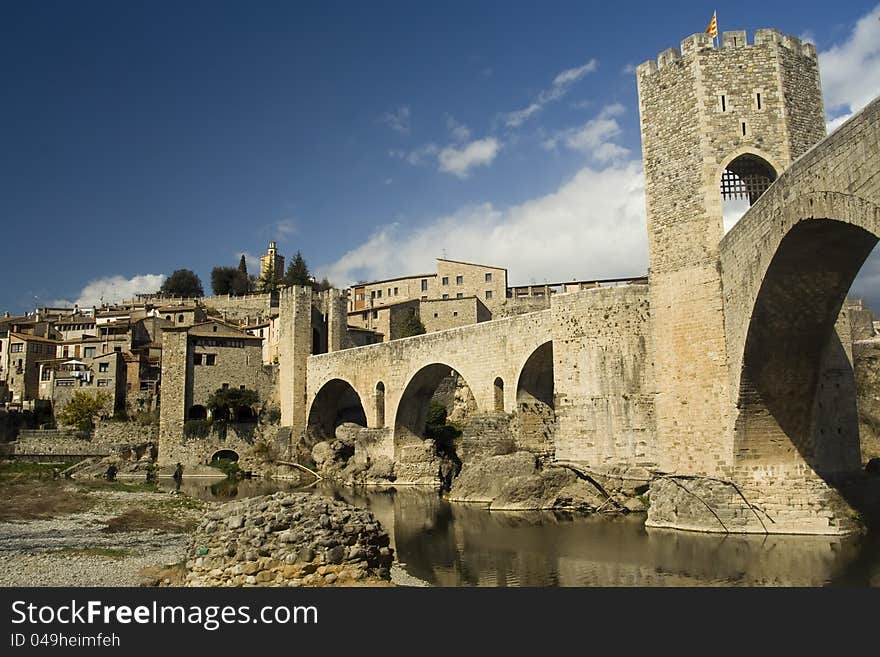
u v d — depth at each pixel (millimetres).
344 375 80250
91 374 93000
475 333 60156
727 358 31672
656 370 35469
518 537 35094
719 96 34125
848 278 25125
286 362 89250
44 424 91625
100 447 86000
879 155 17125
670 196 35188
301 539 19484
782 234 23297
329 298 95250
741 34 34406
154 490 64062
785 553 27484
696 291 33438
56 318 136250
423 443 69688
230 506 21359
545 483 44438
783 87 33938
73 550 32906
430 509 48625
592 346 42469
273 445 85938
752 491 31250
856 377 58906
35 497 55906
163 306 132875
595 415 42094
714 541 30547
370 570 19922
